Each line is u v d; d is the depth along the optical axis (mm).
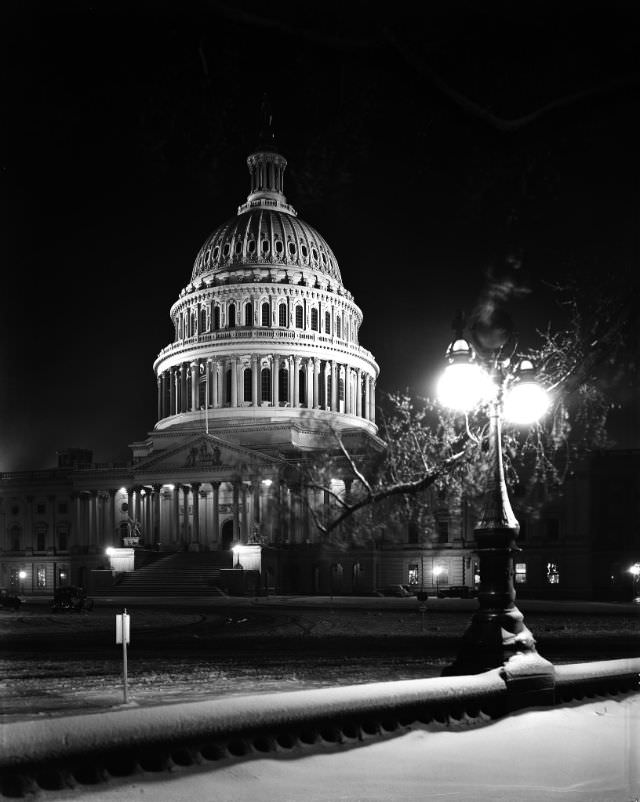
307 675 23750
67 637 41594
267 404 122812
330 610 65375
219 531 111250
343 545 96000
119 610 67500
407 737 11500
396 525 95562
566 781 9766
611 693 15625
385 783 9516
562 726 12570
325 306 130250
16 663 28875
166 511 116000
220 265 132500
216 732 9852
